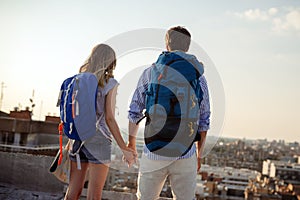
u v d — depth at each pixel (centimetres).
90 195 271
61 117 275
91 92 263
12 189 426
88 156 269
